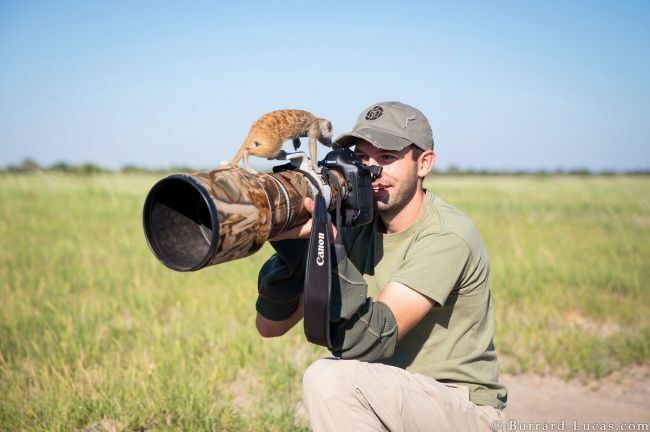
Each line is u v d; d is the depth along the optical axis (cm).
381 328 231
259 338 457
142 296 546
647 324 524
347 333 229
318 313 214
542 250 773
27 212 1107
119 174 2186
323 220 214
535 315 541
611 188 2167
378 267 274
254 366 422
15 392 356
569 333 491
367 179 242
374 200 261
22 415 330
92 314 495
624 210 1378
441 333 264
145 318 494
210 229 202
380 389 229
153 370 382
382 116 262
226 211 180
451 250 250
